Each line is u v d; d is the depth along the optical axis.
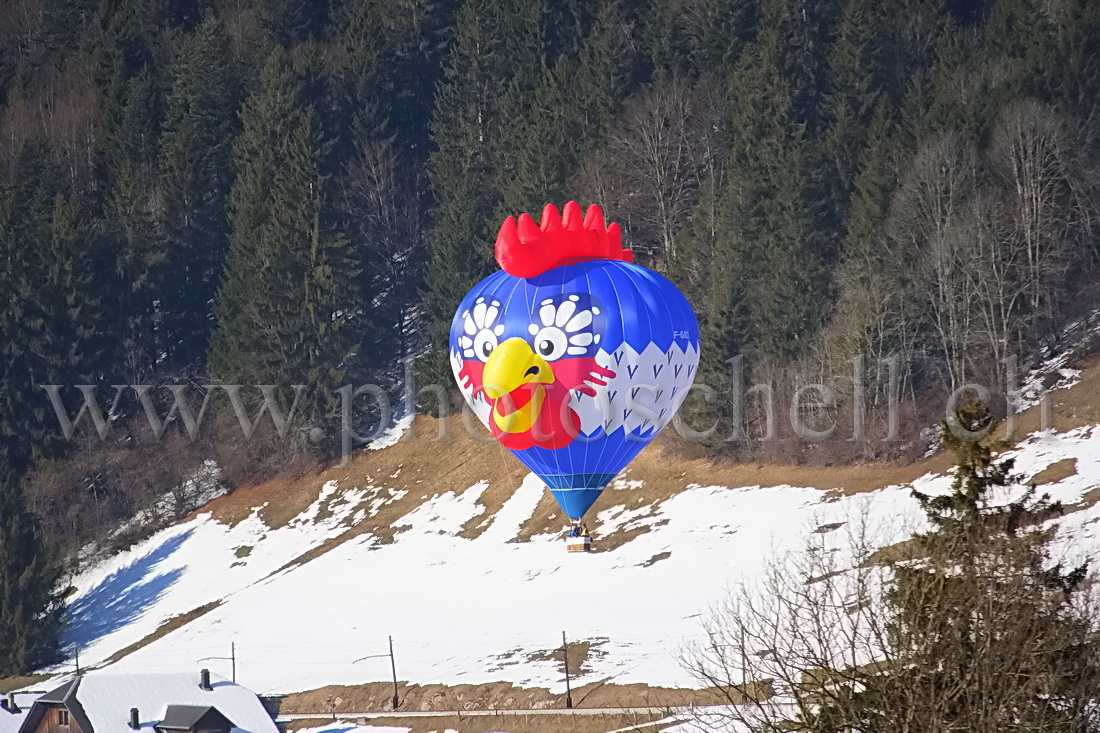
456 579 99.81
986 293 106.06
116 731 79.88
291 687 86.56
